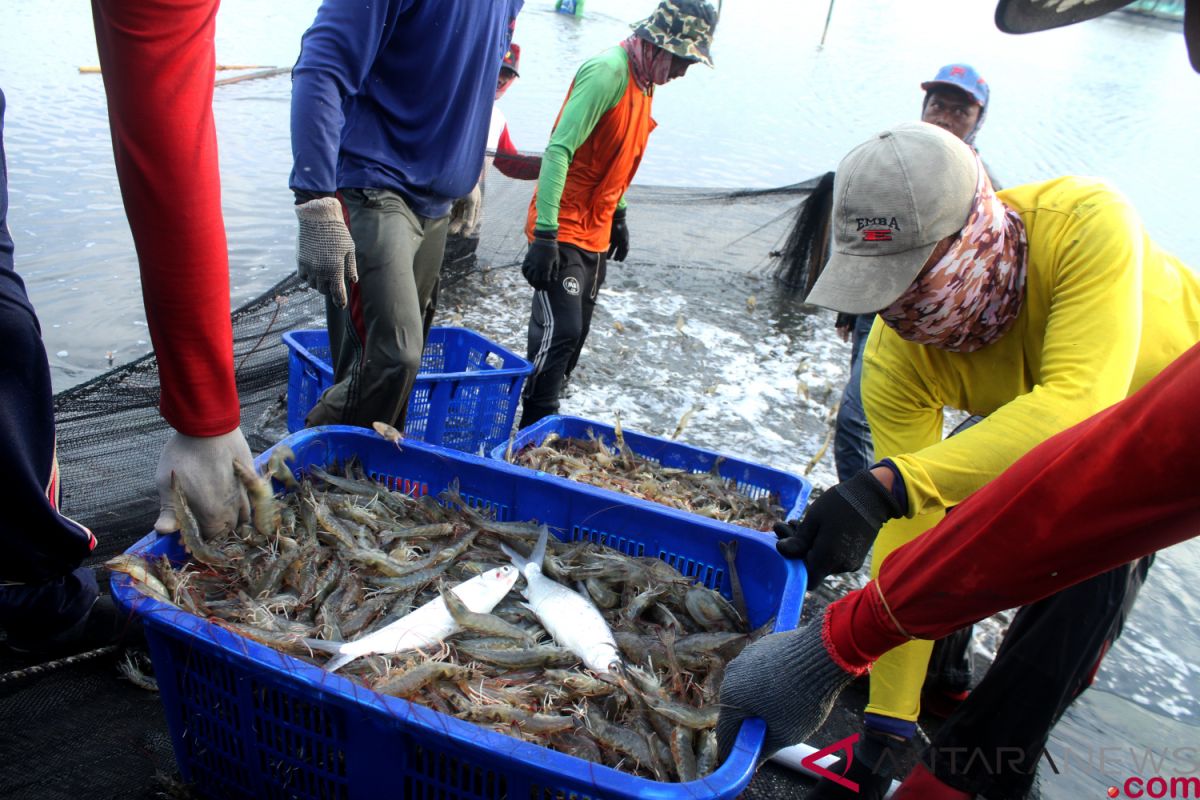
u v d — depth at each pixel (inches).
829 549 71.1
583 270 172.1
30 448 86.7
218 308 82.0
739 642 94.9
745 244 289.7
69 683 97.0
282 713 76.2
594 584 105.0
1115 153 497.4
